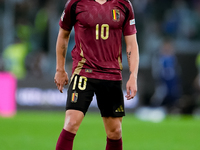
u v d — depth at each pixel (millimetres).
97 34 16781
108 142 17984
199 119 49719
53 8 58000
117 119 17484
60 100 50000
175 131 36062
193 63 57875
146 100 57125
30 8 57156
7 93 48812
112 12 16875
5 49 54656
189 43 62062
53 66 55281
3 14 55250
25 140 29016
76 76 17016
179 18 63938
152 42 60094
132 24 17594
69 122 16547
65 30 17562
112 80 17047
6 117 43531
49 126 36969
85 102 16781
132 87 17203
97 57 16922
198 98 54062
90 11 16766
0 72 52219
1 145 26625
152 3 64125
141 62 57969
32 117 44031
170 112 54719
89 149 25844
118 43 17172
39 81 49969
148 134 33844
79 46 17078
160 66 54625
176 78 54688
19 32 55125
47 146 26781
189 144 29109
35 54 54750
